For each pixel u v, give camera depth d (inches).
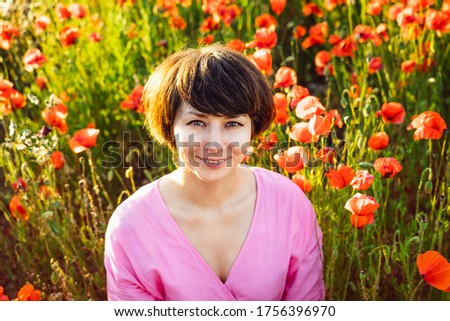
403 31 143.3
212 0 153.5
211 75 82.9
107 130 165.9
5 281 137.1
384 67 152.0
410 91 150.3
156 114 89.0
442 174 141.9
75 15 157.1
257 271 95.6
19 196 129.6
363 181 95.8
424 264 91.4
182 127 85.6
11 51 173.8
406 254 100.7
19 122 154.6
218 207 93.6
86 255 139.5
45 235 126.8
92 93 163.9
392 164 102.7
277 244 96.0
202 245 95.2
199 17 185.9
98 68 167.8
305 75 196.9
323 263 116.4
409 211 140.8
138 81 155.0
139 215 93.6
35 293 103.0
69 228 129.9
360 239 120.0
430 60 148.6
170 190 94.6
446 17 131.9
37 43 173.0
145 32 171.8
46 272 132.6
